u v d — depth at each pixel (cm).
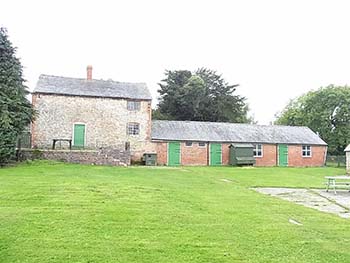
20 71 3105
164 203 1402
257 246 886
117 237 925
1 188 1650
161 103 6003
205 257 793
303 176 3023
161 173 2722
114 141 4000
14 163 2970
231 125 4678
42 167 2755
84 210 1217
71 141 3844
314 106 5984
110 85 4225
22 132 3152
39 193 1527
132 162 4019
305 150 4597
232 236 966
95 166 3055
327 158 5469
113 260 763
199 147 4216
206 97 5875
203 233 984
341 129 5706
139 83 4416
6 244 848
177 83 6056
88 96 3956
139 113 4100
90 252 808
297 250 863
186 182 2219
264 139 4488
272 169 3688
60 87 3975
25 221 1055
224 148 4297
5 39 3077
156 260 768
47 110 3850
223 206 1409
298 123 6231
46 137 3819
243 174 2984
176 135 4216
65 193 1540
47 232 951
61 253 798
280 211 1360
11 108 2991
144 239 914
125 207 1285
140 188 1761
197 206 1381
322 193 2030
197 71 6300
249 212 1305
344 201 1745
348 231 1070
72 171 2534
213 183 2241
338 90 5841
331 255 834
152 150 4084
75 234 941
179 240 912
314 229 1078
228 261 774
